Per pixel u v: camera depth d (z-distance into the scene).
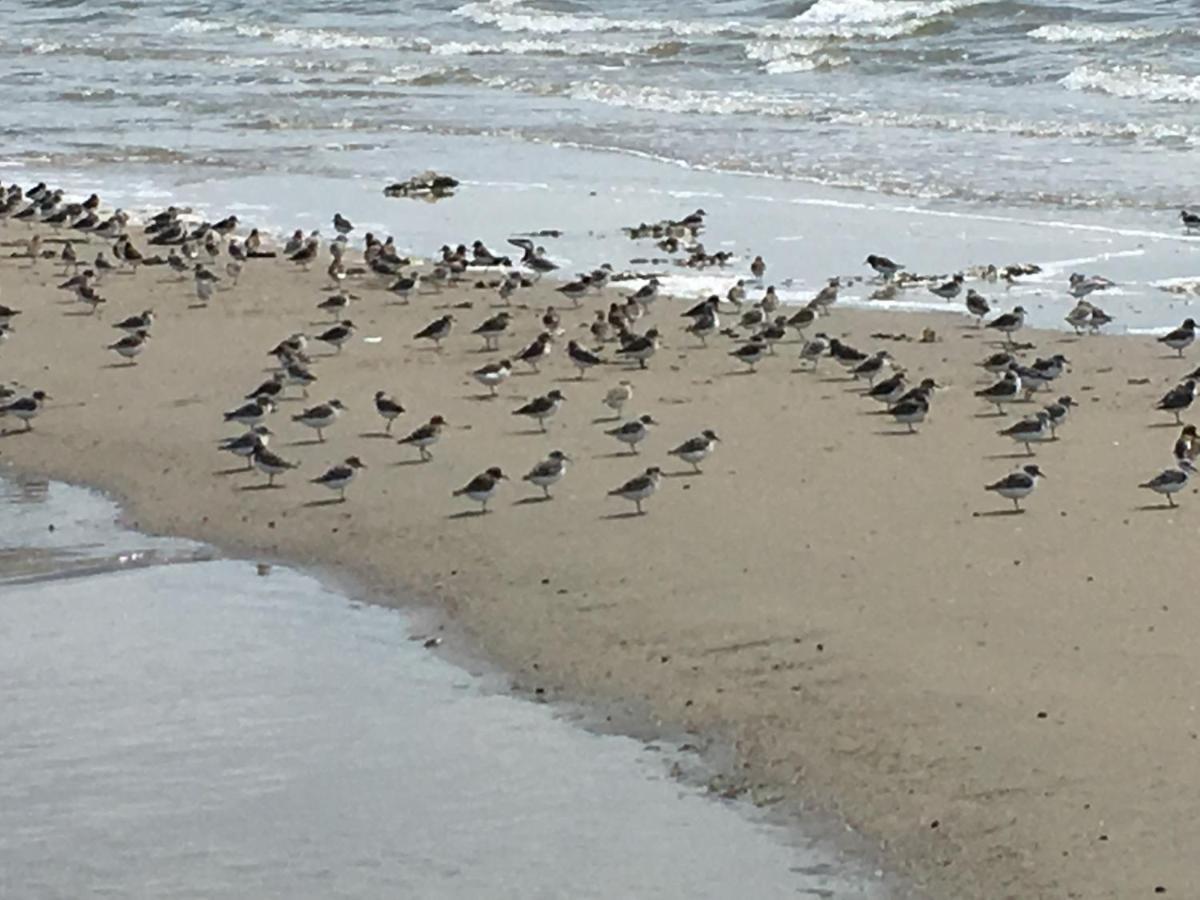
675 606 21.05
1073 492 24.31
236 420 27.34
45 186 45.16
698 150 49.38
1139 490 24.30
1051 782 16.69
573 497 24.70
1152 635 19.56
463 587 22.08
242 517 24.70
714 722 18.39
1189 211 39.88
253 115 58.38
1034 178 43.88
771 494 24.59
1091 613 20.25
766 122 52.91
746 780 17.23
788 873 15.57
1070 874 15.24
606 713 18.77
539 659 20.08
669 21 73.00
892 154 47.47
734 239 39.69
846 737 17.86
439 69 65.75
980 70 58.91
